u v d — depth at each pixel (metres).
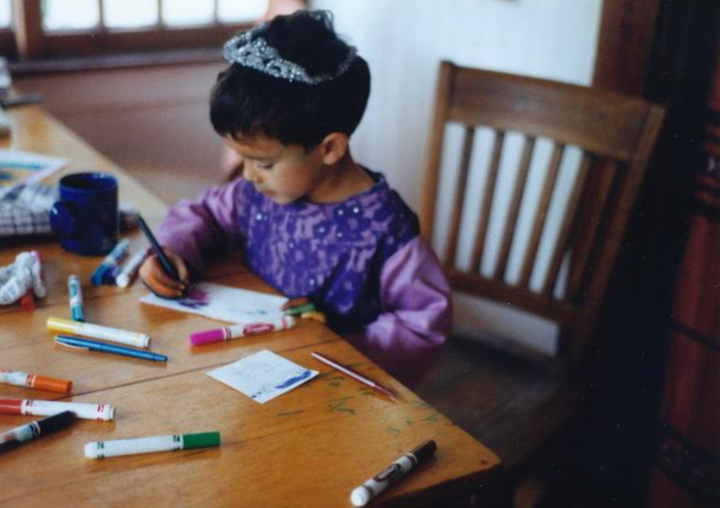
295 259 1.32
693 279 1.50
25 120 1.81
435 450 0.82
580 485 1.82
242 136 1.16
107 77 2.51
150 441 0.79
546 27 1.92
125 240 1.25
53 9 2.48
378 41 2.45
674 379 1.58
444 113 1.66
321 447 0.82
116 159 2.62
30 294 1.07
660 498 1.67
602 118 1.48
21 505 0.72
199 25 2.68
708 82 1.45
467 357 1.56
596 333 1.52
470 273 1.68
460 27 2.16
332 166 1.27
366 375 0.95
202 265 1.24
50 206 1.28
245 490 0.75
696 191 1.48
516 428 1.37
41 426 0.81
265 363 0.97
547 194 1.57
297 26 1.16
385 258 1.28
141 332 1.02
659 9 1.50
